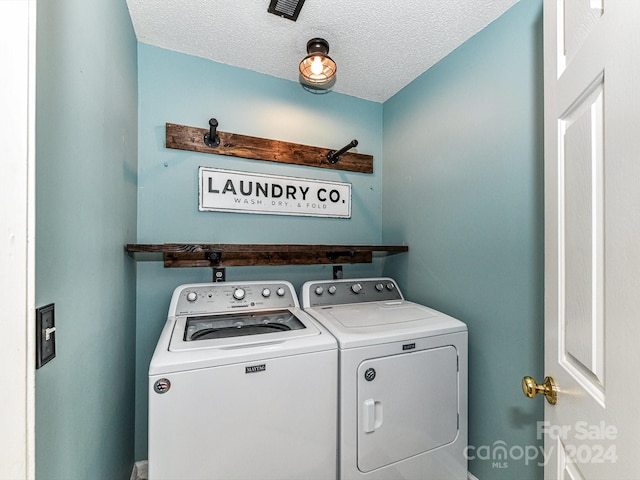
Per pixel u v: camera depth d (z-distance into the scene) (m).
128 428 1.46
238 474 1.06
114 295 1.16
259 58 1.83
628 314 0.46
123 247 1.32
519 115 1.34
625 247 0.47
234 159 1.91
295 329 1.42
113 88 1.14
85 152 0.84
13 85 0.46
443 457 1.40
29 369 0.47
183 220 1.77
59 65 0.67
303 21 1.50
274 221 2.01
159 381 0.97
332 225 2.20
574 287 0.66
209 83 1.84
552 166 0.78
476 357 1.53
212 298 1.58
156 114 1.71
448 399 1.42
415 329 1.37
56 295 0.65
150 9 1.42
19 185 0.46
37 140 0.57
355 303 1.83
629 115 0.47
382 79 2.04
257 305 1.64
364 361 1.25
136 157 1.62
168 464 0.98
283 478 1.12
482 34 1.53
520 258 1.33
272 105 2.02
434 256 1.83
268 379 1.11
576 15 0.67
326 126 2.19
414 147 2.03
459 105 1.67
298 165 2.10
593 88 0.59
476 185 1.55
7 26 0.46
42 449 0.58
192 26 1.55
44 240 0.59
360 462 1.23
